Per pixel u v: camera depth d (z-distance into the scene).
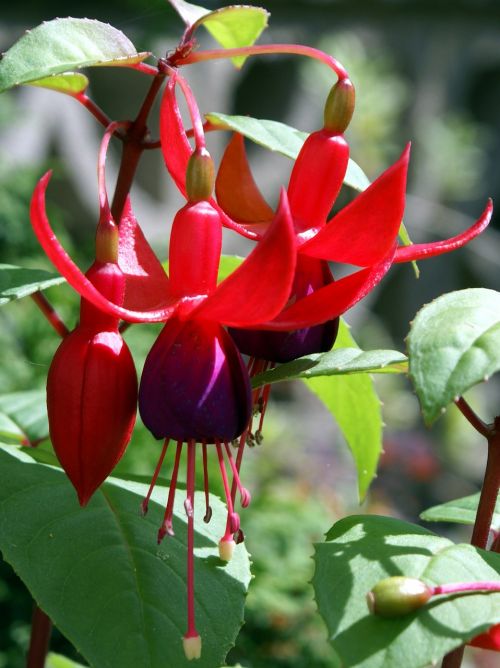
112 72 1.22
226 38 0.39
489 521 0.32
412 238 1.71
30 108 1.09
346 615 0.29
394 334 1.79
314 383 0.39
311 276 0.30
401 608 0.28
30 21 0.98
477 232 0.30
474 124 1.85
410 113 1.67
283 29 1.34
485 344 0.28
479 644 0.31
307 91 1.57
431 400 0.27
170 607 0.31
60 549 0.32
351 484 1.26
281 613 0.77
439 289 1.79
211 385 0.28
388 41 1.66
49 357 0.74
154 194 1.29
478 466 1.61
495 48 1.72
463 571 0.30
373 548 0.30
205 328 0.29
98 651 0.31
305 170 0.31
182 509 0.34
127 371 0.29
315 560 0.30
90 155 1.21
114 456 0.29
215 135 1.23
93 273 0.29
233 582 0.33
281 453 1.11
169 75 0.31
